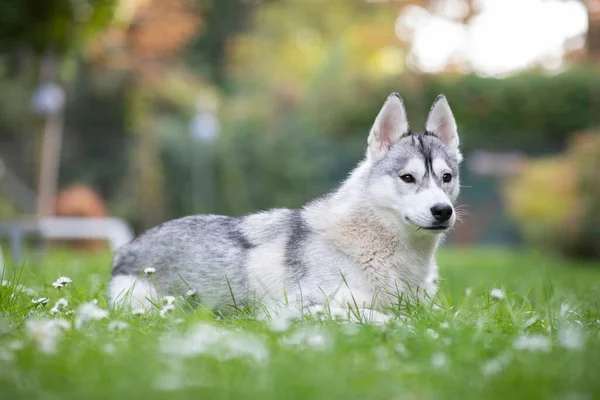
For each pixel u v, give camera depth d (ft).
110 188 73.67
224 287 16.71
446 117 17.67
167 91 76.38
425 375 10.02
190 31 76.89
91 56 70.03
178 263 17.22
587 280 31.45
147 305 17.07
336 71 73.82
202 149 70.59
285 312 14.71
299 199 72.64
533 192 57.06
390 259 16.25
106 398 9.00
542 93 68.39
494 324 14.02
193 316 13.98
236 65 87.92
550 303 17.95
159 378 9.64
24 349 11.00
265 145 72.69
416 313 14.74
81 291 17.99
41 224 38.32
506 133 69.62
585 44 72.74
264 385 9.55
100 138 76.33
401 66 72.59
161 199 70.74
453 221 15.85
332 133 73.67
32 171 68.13
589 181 55.01
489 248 65.41
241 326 13.91
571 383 9.68
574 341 11.72
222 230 17.43
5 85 70.23
